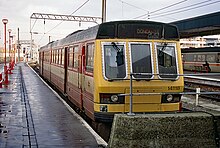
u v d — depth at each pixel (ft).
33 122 33.17
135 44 31.55
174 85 31.96
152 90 31.24
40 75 114.73
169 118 23.11
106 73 30.63
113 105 30.55
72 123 32.99
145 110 31.37
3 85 71.97
